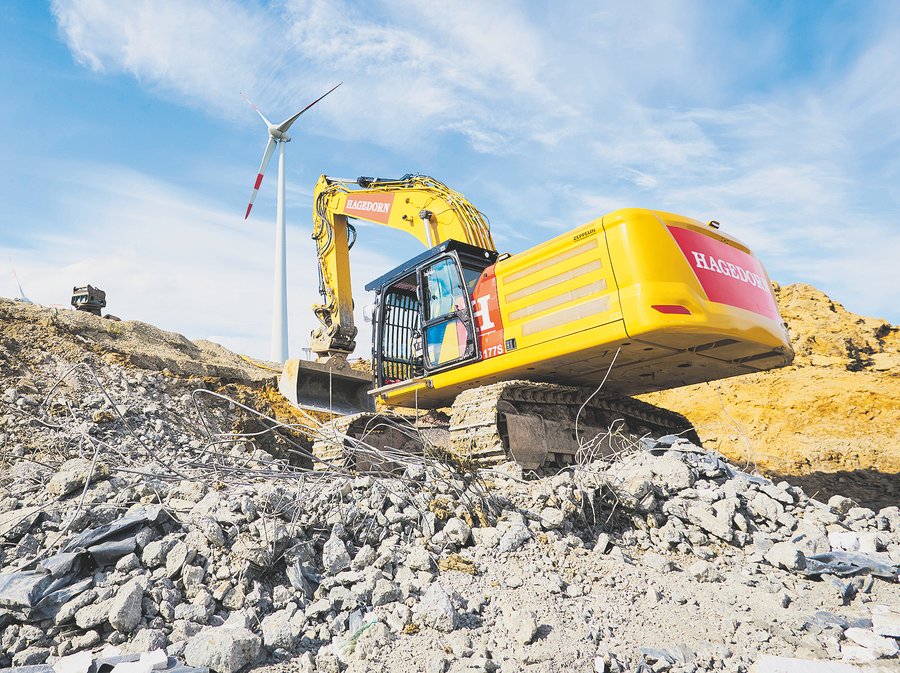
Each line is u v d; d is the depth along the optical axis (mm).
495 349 8703
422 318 9805
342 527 5098
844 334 19266
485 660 3699
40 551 4664
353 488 5738
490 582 4758
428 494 5805
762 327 7891
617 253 7559
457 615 4223
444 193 11000
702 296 7426
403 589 4508
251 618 4074
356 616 4145
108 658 3496
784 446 16734
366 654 3799
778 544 5461
